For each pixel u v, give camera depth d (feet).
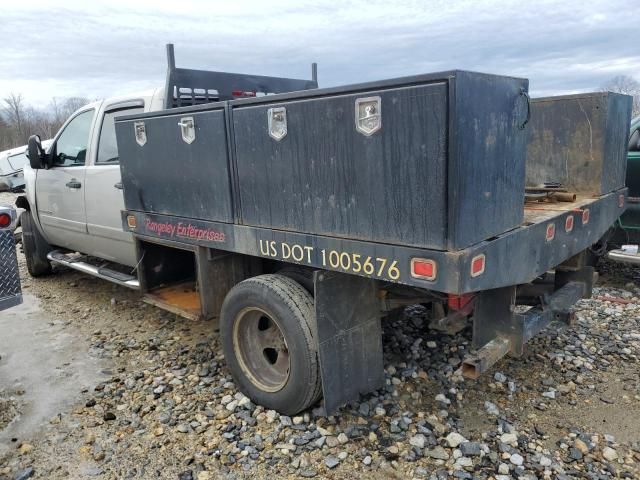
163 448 10.09
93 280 22.07
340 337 10.01
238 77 16.25
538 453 9.51
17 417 11.41
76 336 15.96
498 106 8.03
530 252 9.34
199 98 15.52
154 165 12.75
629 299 17.30
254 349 11.48
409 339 14.20
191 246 12.20
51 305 18.98
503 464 9.17
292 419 10.71
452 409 11.02
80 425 10.98
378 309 10.69
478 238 7.98
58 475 9.46
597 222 12.51
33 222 21.65
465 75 7.23
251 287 10.66
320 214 9.18
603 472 9.00
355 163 8.45
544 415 10.78
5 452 10.18
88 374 13.34
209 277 12.23
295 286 10.35
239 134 10.34
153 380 12.78
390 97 7.79
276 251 10.13
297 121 9.18
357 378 10.44
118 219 16.08
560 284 13.21
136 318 17.26
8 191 56.95
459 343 13.99
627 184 17.58
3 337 16.07
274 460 9.59
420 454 9.56
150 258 14.58
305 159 9.20
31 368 13.84
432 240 7.73
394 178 7.98
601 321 15.47
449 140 7.27
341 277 9.87
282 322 10.19
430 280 7.80
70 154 18.45
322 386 9.86
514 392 11.66
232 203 10.87
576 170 13.35
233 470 9.40
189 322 16.66
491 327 9.91
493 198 8.22
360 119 8.21
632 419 10.57
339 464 9.41
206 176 11.35
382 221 8.27
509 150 8.48
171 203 12.51
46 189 19.58
